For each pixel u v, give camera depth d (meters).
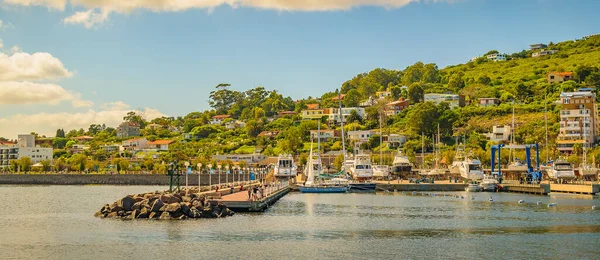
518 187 169.62
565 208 123.62
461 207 126.88
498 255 73.75
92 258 70.81
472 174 195.25
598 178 189.25
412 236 86.75
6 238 83.44
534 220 104.19
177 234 85.12
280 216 107.19
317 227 94.12
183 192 112.44
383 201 142.00
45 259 70.44
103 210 107.06
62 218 106.69
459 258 71.88
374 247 78.06
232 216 105.56
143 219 99.56
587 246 79.31
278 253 73.75
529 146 189.12
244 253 73.50
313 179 179.75
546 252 75.44
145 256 71.62
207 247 76.62
